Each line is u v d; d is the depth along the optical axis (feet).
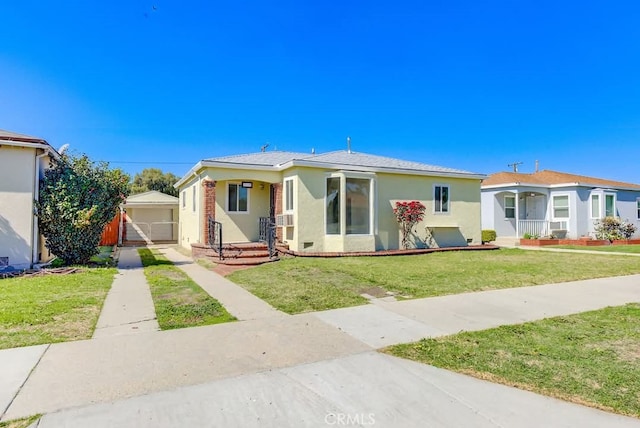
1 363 12.61
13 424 8.95
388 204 48.01
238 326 17.28
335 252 42.86
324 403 10.27
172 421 9.25
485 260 40.68
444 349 14.44
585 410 9.94
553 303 22.07
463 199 53.88
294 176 43.04
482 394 10.84
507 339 15.62
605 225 70.44
